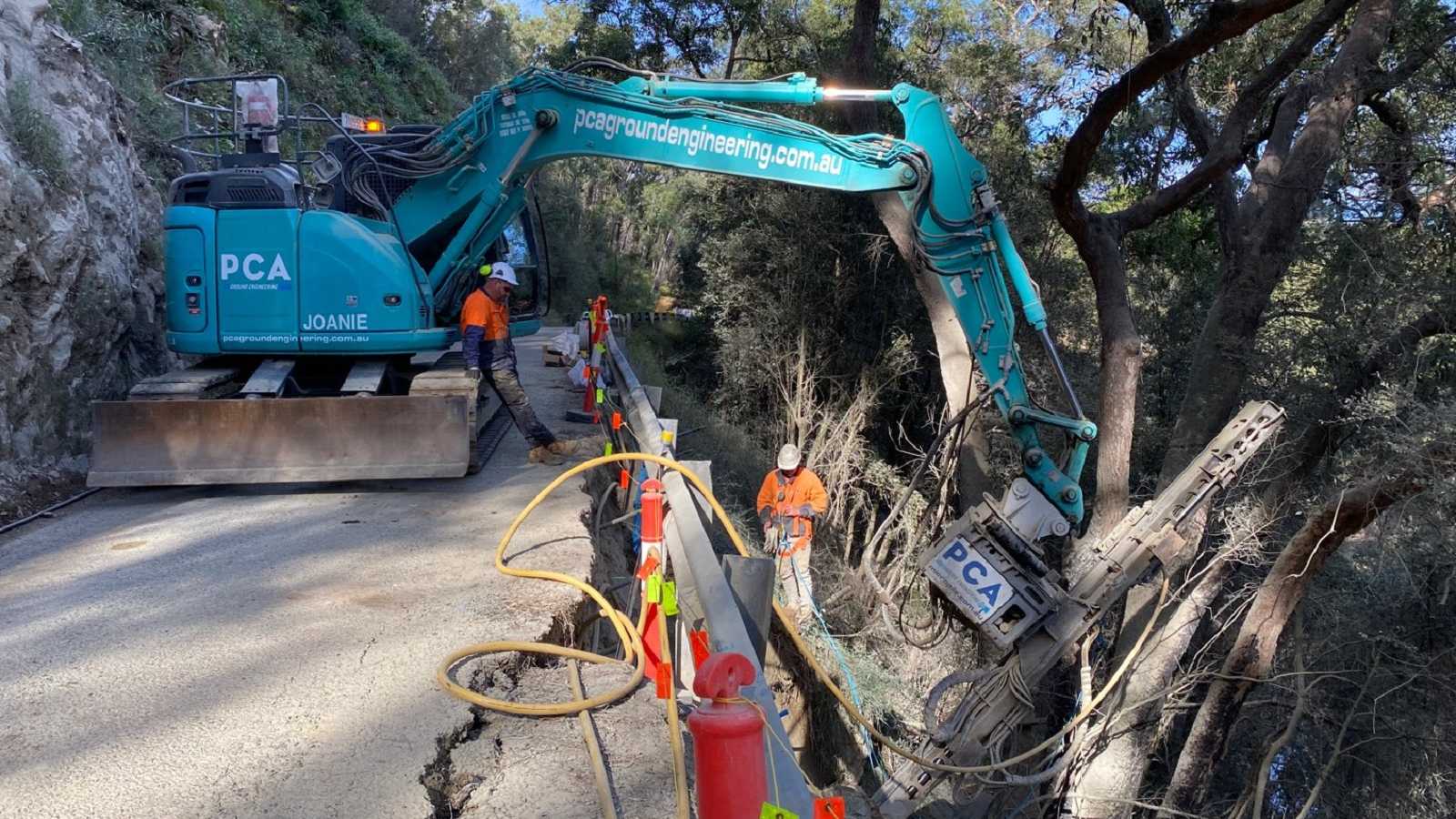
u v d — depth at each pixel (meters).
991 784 9.16
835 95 9.16
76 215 8.63
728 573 5.31
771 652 11.09
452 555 6.29
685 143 9.10
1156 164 18.88
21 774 3.54
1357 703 10.90
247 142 8.77
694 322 28.42
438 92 34.00
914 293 20.78
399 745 3.80
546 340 23.23
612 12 25.03
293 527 6.98
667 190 35.88
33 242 7.99
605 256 44.41
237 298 8.05
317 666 4.55
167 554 6.33
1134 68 11.88
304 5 27.64
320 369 9.12
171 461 7.48
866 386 21.08
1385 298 11.83
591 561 6.28
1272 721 13.70
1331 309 12.75
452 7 42.44
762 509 11.59
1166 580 9.91
